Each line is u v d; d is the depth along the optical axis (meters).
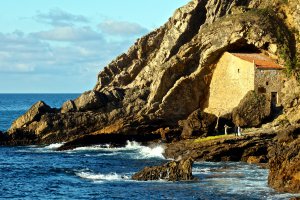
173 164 68.56
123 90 115.44
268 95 99.88
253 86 100.62
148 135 105.69
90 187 65.88
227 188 62.31
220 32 109.38
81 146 104.31
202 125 95.12
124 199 59.38
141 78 118.12
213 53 108.56
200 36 111.75
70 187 66.69
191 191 61.50
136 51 125.25
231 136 86.25
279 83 101.56
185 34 117.69
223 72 108.06
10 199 61.75
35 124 110.81
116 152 96.75
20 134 110.31
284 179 60.41
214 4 115.44
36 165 84.31
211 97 109.88
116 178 70.44
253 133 86.75
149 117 107.12
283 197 57.22
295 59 105.06
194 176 68.75
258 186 62.78
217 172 71.81
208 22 115.56
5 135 110.50
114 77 124.38
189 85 109.50
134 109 109.50
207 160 81.31
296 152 60.38
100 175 72.88
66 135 108.38
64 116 109.62
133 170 77.12
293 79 101.56
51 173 76.94
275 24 109.62
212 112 108.81
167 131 101.62
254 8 113.62
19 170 80.06
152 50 123.50
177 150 87.25
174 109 109.12
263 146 82.25
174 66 110.00
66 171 77.94
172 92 108.50
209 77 110.38
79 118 108.69
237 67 104.75
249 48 110.50
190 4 118.69
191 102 110.12
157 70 114.44
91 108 111.56
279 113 99.81
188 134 95.50
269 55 106.94
